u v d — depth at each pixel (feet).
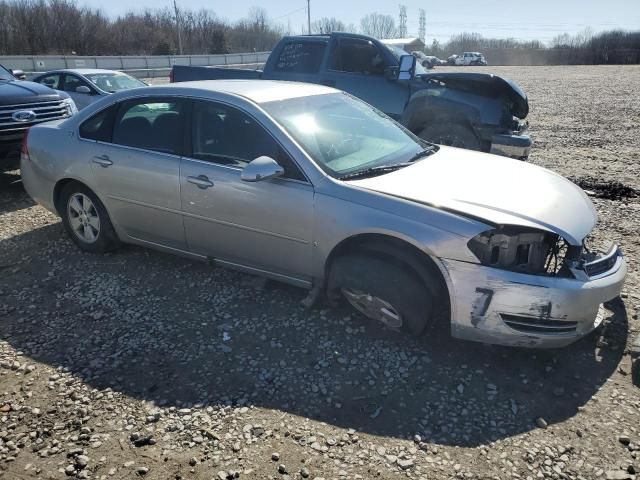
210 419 9.43
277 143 12.17
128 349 11.53
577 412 9.51
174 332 12.12
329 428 9.19
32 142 16.69
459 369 10.69
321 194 11.52
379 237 11.10
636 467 8.29
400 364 10.87
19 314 13.05
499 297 10.13
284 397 9.96
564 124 42.57
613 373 10.51
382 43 25.26
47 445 8.91
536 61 197.98
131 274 15.01
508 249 10.21
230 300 13.43
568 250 10.44
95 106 15.53
